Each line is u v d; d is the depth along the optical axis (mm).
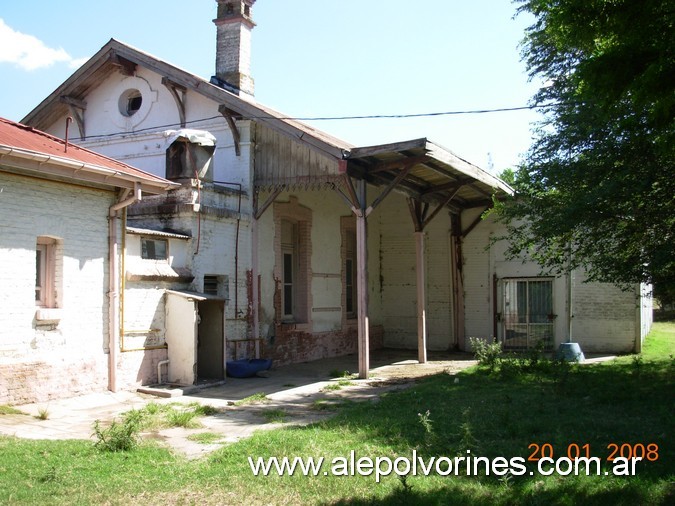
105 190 10688
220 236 13625
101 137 16328
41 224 9555
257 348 14547
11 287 9062
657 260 10008
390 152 12031
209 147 13438
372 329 19828
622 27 5316
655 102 5215
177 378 11758
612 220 10781
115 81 16375
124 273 10969
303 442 6887
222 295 13703
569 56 12531
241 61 16281
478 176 14117
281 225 16375
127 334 11016
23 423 8227
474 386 10938
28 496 5086
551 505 4828
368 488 5344
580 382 10734
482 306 18812
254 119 13938
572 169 11234
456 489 5188
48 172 9211
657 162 9727
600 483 5250
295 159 14195
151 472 5879
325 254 17766
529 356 14641
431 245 19766
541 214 12125
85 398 9977
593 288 17375
